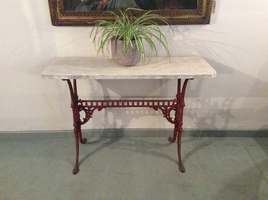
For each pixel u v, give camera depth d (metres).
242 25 1.80
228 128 2.20
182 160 1.95
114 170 1.86
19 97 2.05
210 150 2.06
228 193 1.66
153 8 1.70
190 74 1.49
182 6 1.70
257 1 1.72
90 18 1.73
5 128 2.18
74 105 1.79
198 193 1.66
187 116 2.15
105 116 2.15
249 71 1.96
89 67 1.62
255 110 2.12
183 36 1.83
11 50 1.87
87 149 2.08
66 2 1.69
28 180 1.78
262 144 2.13
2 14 1.75
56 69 1.58
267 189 1.69
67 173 1.83
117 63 1.65
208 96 2.06
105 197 1.64
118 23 1.58
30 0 1.72
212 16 1.77
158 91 2.04
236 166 1.89
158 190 1.69
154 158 1.97
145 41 1.74
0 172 1.85
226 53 1.89
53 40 1.85
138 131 2.21
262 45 1.86
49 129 2.20
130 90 2.03
